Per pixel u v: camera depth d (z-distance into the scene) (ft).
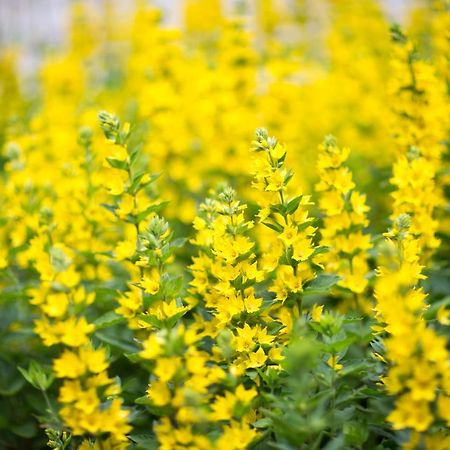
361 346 11.65
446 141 15.52
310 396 10.03
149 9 23.72
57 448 10.78
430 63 15.11
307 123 21.99
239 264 10.48
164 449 9.07
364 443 9.89
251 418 10.00
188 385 9.04
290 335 10.35
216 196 13.24
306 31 30.94
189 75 20.84
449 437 8.90
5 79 28.89
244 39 20.56
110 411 9.21
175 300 10.59
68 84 26.66
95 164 17.38
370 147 20.52
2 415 13.42
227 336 9.57
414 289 10.69
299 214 10.67
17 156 16.01
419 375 8.52
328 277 10.71
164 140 19.57
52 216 14.15
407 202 12.62
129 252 11.48
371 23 26.61
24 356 14.07
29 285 13.09
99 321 10.90
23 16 52.90
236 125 19.36
